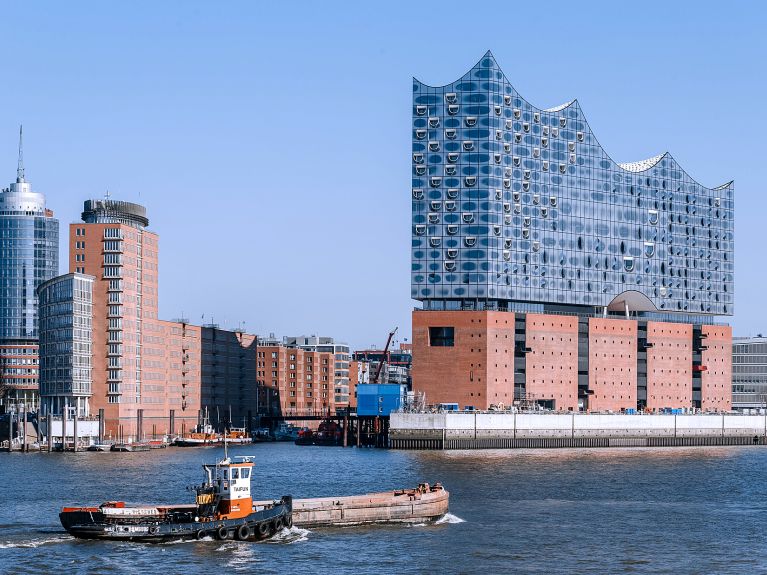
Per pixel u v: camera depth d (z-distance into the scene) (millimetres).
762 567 127062
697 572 124250
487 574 121312
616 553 133375
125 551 129750
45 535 139000
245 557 127250
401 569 122812
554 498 185125
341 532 142500
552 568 124625
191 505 146750
